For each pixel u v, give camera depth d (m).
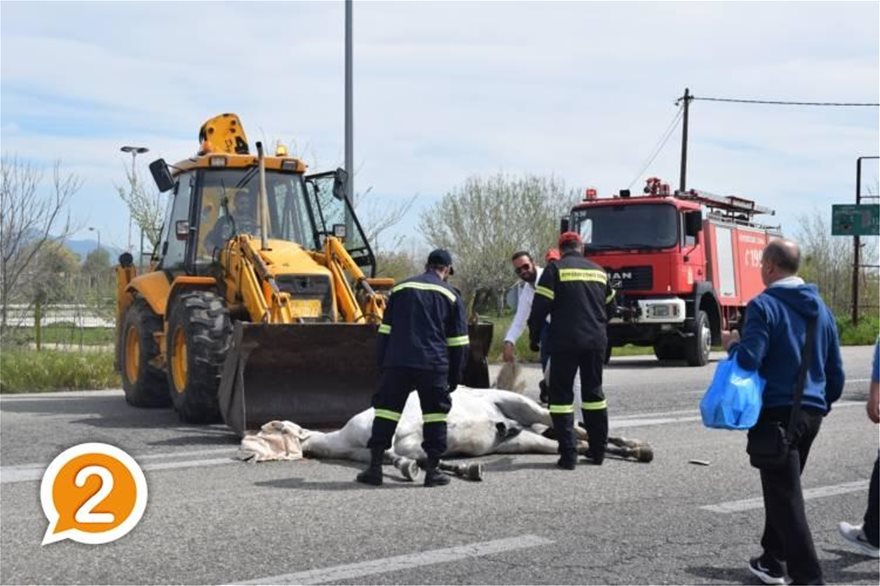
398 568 5.81
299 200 12.70
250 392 10.22
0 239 22.69
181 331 11.35
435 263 8.27
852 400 14.70
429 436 8.02
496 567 5.85
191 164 12.39
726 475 8.59
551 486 8.05
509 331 10.86
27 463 8.84
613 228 20.59
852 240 42.88
